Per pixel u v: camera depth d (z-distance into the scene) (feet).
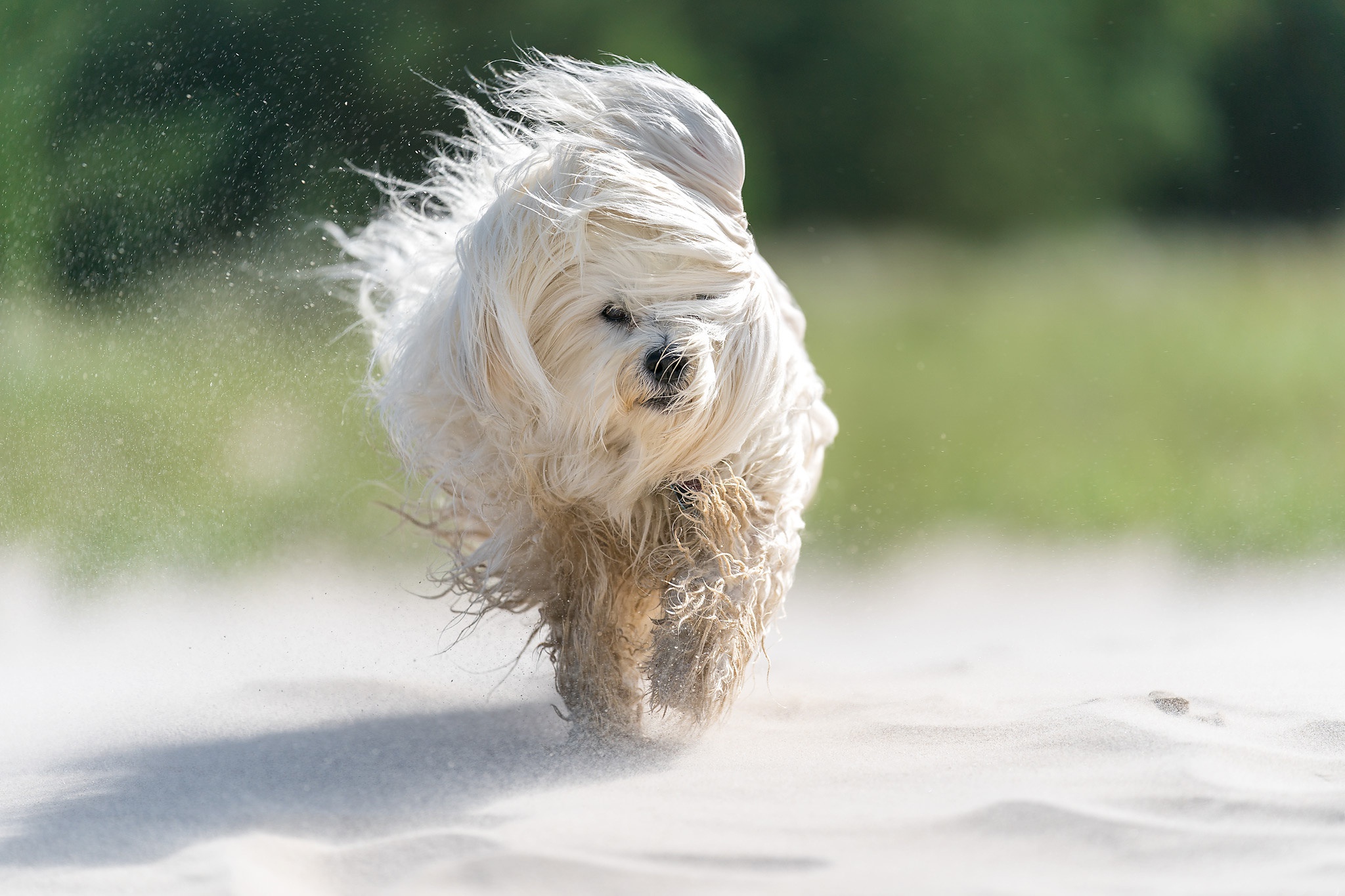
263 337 36.91
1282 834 13.94
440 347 20.17
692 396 18.70
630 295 19.08
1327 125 129.70
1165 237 121.39
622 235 19.08
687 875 13.20
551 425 19.60
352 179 45.16
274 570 33.40
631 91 19.76
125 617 29.22
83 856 14.38
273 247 40.22
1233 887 12.78
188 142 46.26
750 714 20.89
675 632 19.56
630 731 19.66
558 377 19.58
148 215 43.09
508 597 21.06
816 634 31.99
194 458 34.91
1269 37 129.59
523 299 19.31
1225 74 131.03
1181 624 30.63
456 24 93.15
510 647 25.04
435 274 22.00
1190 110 128.67
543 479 20.10
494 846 13.88
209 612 29.55
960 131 124.57
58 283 44.96
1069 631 30.55
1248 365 69.00
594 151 19.12
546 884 13.03
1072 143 125.59
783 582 20.72
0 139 50.31
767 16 122.72
